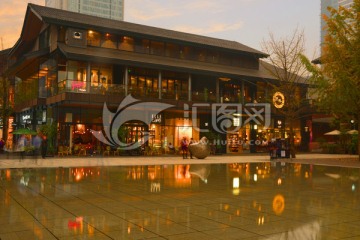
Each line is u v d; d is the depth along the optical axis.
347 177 15.52
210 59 39.38
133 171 17.66
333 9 26.20
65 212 8.05
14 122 42.50
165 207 8.69
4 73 38.91
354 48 24.94
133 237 6.09
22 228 6.64
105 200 9.58
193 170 18.45
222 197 10.15
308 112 40.66
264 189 11.79
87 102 28.39
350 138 37.94
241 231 6.51
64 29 31.56
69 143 30.28
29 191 10.99
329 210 8.42
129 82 33.84
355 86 24.25
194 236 6.17
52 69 32.19
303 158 29.38
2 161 23.05
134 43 34.84
